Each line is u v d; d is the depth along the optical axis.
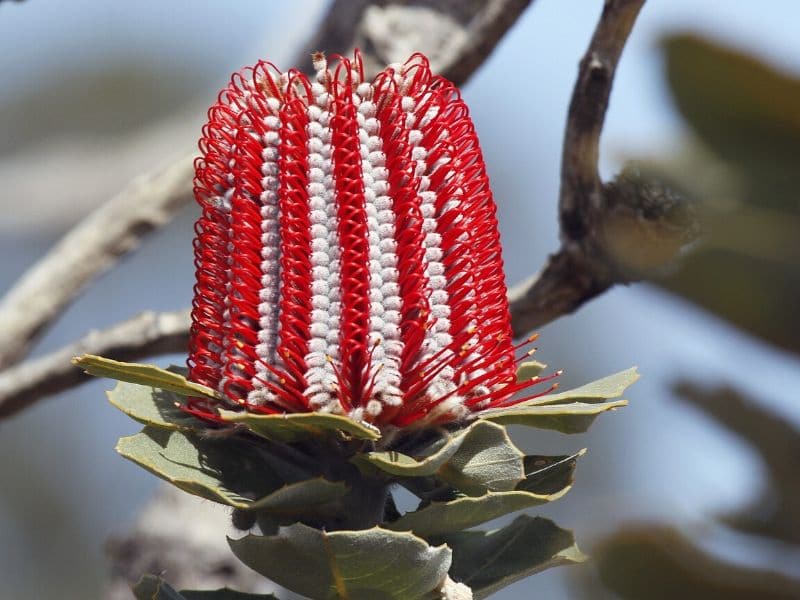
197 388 0.60
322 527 0.60
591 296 0.72
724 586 0.61
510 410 0.60
